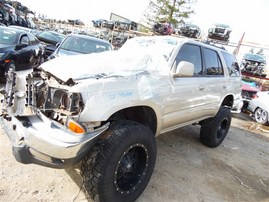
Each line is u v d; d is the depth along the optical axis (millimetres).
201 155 4211
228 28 13844
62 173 2883
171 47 3273
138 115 2865
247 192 3330
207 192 3100
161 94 2805
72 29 29375
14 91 2555
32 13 25125
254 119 8703
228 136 5891
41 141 1993
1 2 14906
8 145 3229
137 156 2570
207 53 3943
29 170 2820
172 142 4539
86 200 2504
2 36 6383
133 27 20156
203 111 3926
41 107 2350
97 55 3012
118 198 2332
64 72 2311
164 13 27609
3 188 2441
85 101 2055
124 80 2395
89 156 2209
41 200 2393
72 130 2002
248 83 10742
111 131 2271
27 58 6723
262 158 4812
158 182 3078
